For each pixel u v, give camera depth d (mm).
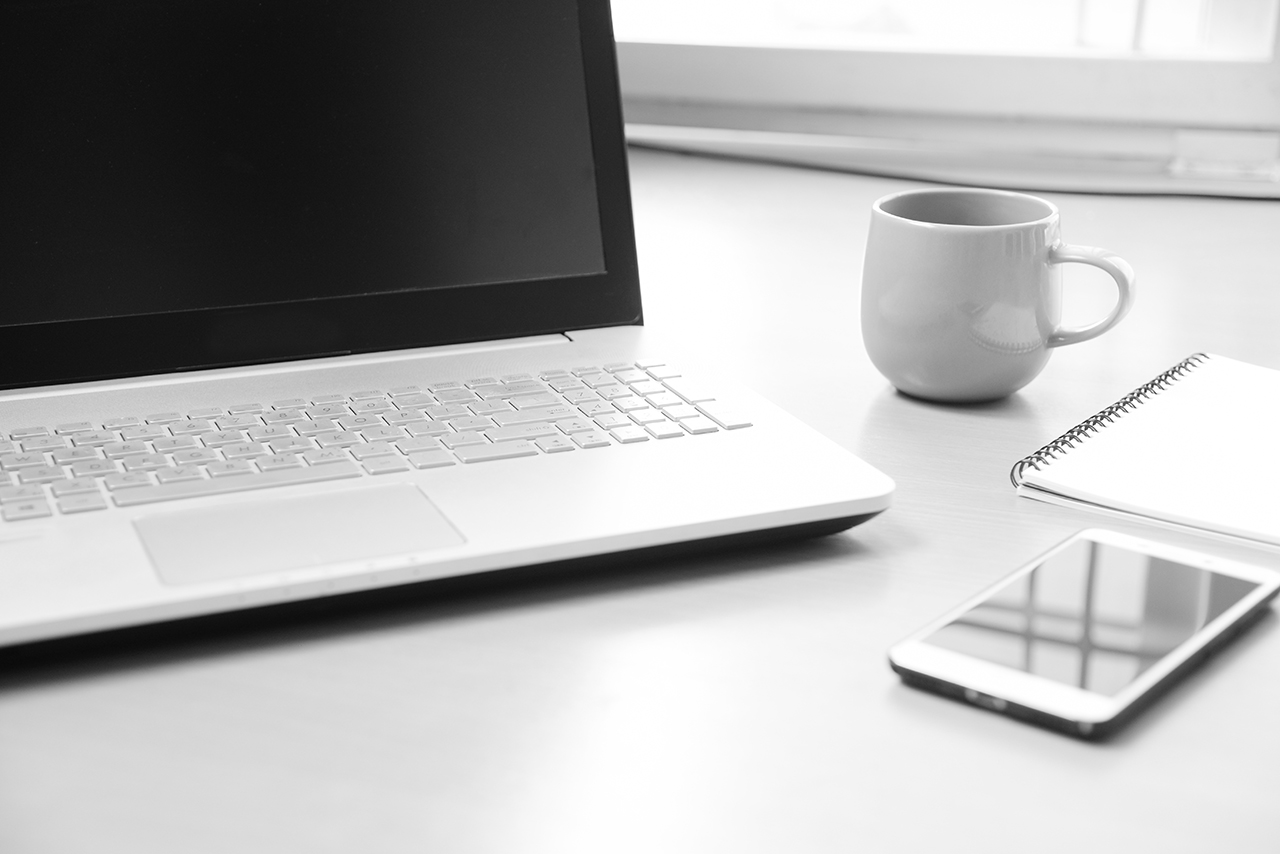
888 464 599
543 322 676
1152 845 341
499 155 666
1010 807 355
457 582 448
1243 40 1159
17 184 583
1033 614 441
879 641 442
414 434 546
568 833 341
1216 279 911
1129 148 1207
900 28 1272
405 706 397
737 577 486
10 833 336
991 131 1239
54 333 589
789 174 1223
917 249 638
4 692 399
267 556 438
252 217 622
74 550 439
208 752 372
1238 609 443
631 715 396
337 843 335
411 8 646
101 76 594
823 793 360
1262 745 385
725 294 880
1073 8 1209
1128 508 534
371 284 643
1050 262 647
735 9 1311
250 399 582
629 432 554
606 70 687
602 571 486
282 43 625
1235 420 626
